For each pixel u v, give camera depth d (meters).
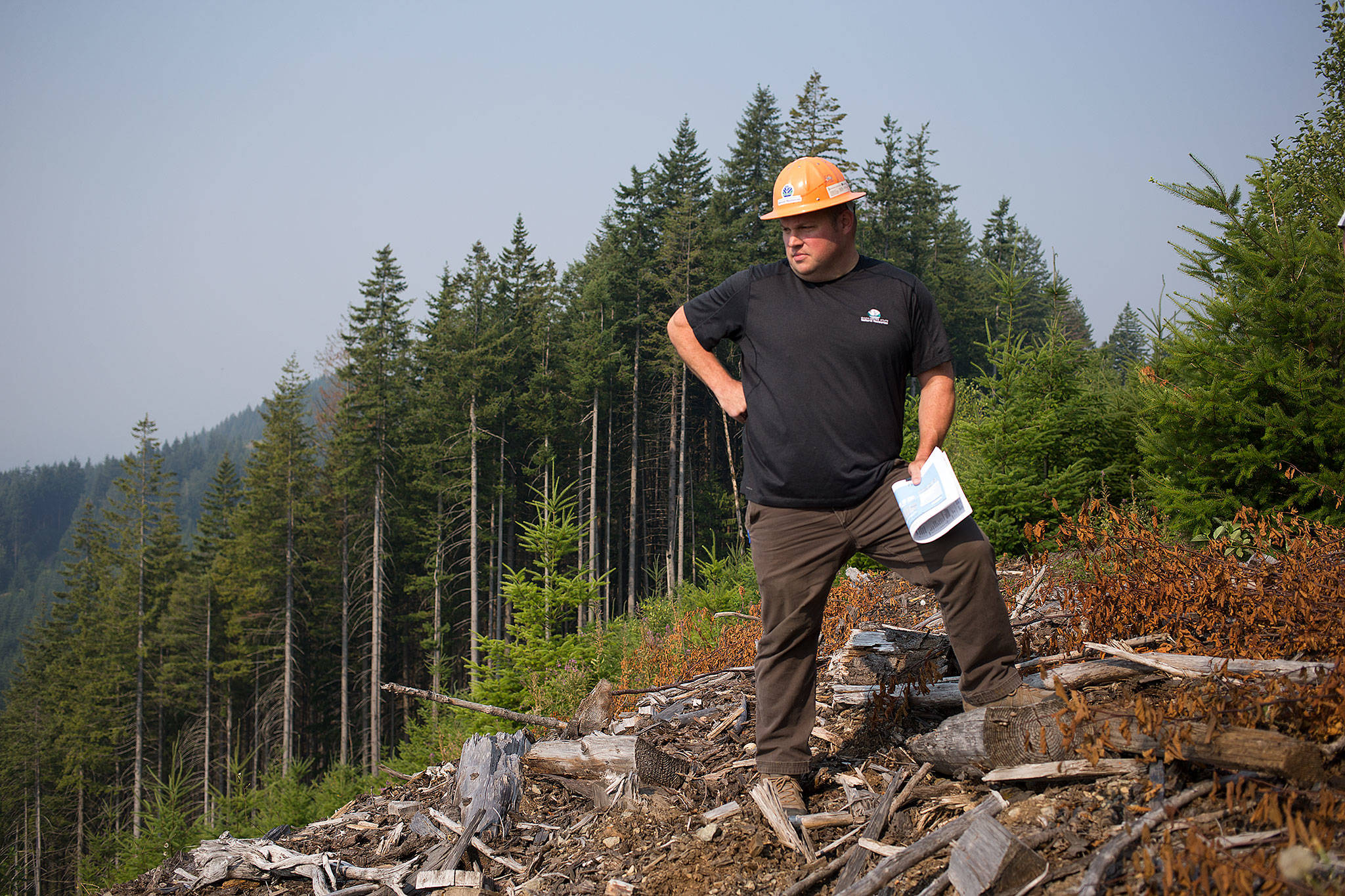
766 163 44.56
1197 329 5.93
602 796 3.43
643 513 43.28
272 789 12.91
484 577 41.12
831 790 3.02
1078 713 2.38
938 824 2.58
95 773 48.16
